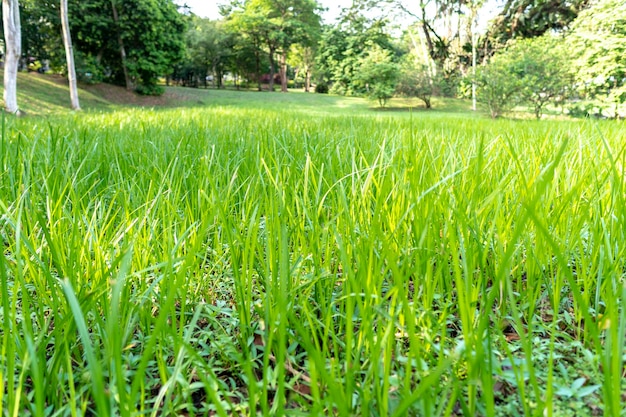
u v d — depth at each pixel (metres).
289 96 34.44
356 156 2.58
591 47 12.84
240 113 11.07
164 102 25.20
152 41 24.31
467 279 0.95
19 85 18.48
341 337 1.17
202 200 1.81
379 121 8.43
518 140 3.51
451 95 29.27
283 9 43.91
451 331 1.24
